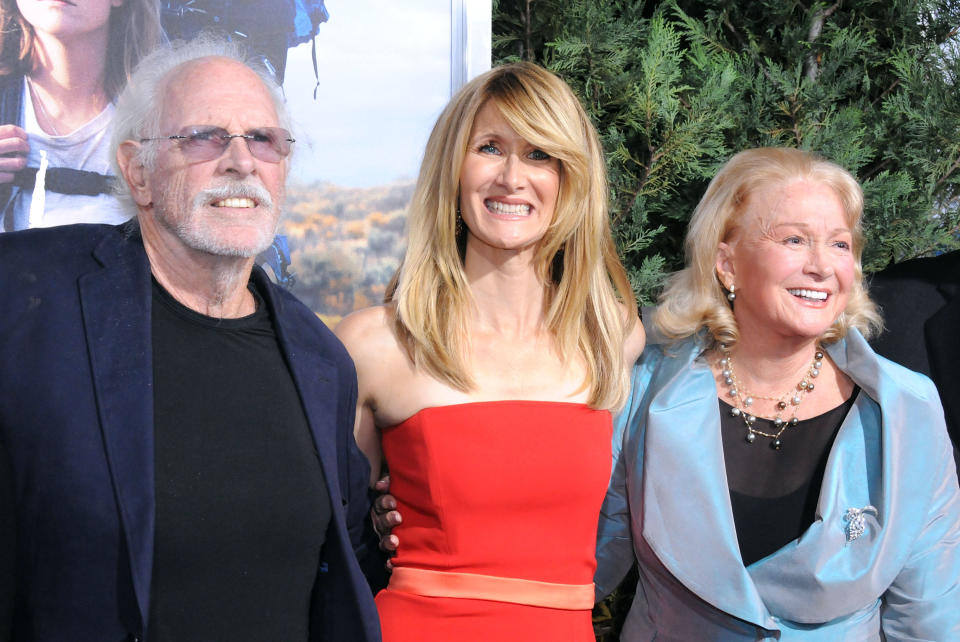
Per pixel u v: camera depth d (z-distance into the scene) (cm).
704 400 223
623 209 331
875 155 350
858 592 203
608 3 337
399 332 212
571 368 217
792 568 206
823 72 341
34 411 143
